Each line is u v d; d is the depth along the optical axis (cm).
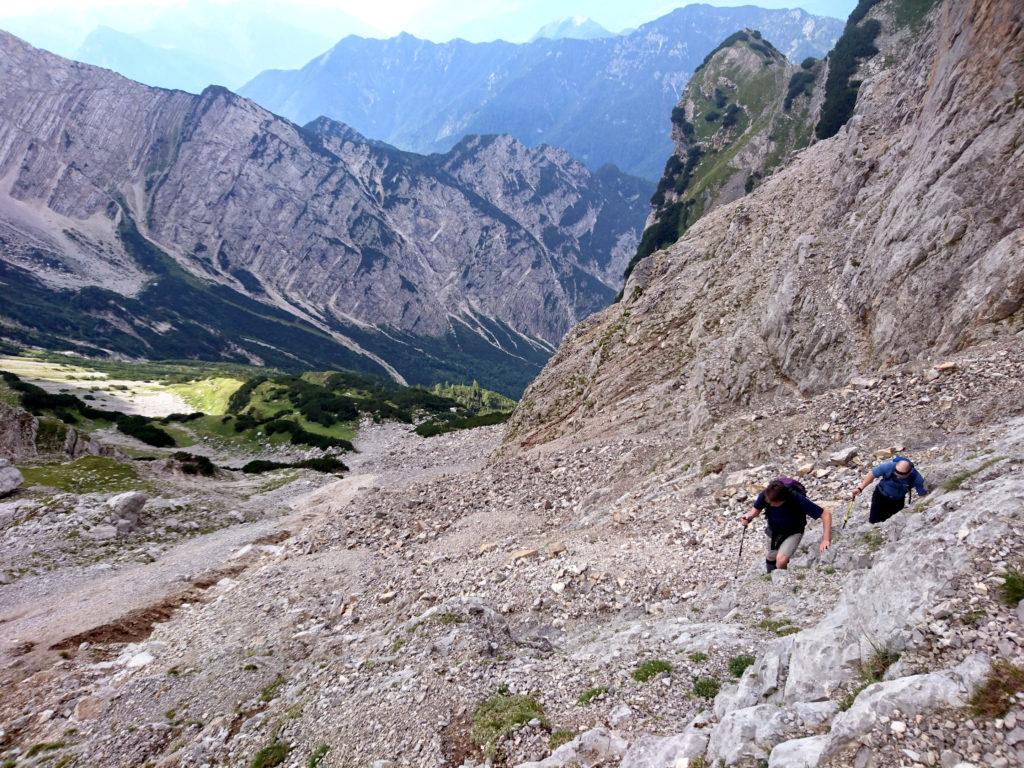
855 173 3381
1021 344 1770
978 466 1137
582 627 1464
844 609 780
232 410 13188
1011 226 2109
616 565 1692
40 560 3775
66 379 17225
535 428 5466
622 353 4988
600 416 4400
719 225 5584
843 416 1973
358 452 10106
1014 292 1955
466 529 2856
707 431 2752
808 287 3081
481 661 1250
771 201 4791
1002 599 625
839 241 3186
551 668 1163
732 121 19188
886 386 1989
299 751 1187
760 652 900
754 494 1812
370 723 1158
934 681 577
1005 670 555
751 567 1382
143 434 9912
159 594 3128
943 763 512
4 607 3216
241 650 2059
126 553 4034
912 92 3406
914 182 2622
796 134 15388
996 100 2328
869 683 657
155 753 1500
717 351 3553
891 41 13175
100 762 1511
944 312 2220
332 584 2547
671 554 1667
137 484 5212
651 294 5341
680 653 1056
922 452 1514
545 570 1825
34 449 5791
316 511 5059
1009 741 498
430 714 1110
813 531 1334
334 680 1408
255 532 4475
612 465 3184
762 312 3403
